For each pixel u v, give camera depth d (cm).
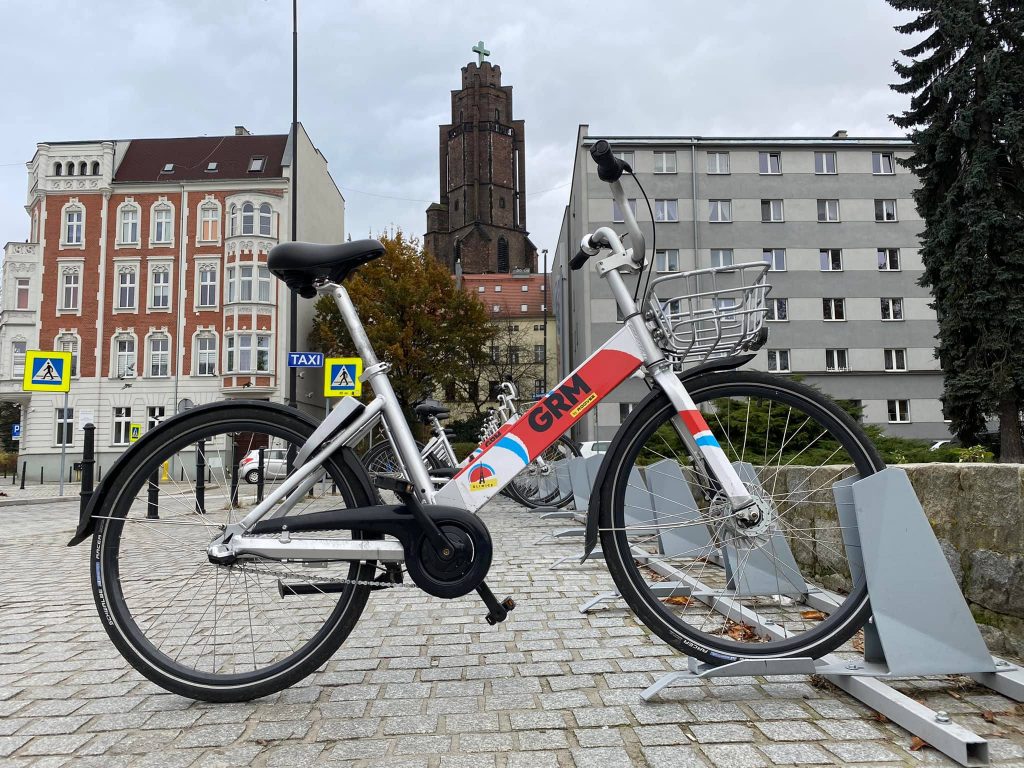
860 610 237
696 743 198
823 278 3575
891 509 234
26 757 199
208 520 245
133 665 238
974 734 184
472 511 245
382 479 234
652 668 267
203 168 3503
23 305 3403
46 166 3422
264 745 204
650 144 3512
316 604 318
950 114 2258
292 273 258
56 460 3291
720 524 248
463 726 214
